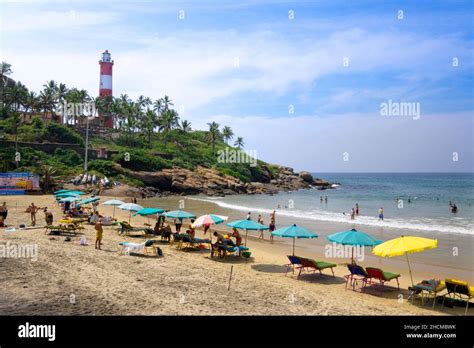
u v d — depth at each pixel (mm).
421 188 114625
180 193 79875
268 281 14609
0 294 11430
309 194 89812
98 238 18719
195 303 11469
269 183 110562
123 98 120312
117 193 62750
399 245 12758
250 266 17438
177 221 28750
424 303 12648
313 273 16625
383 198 74625
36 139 76812
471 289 12094
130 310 10680
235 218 39250
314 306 11805
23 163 64312
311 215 43938
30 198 45312
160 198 68000
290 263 17594
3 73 93812
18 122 79750
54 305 10805
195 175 86312
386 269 18312
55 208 35969
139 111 115250
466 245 25203
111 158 79875
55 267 14531
